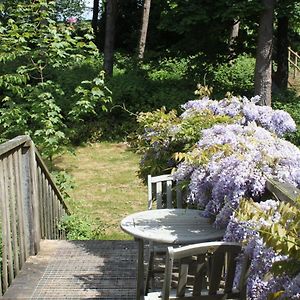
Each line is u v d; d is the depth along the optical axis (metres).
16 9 7.80
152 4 18.36
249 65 15.80
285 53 13.98
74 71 11.84
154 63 13.86
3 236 3.55
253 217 2.15
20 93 7.83
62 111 10.54
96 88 8.27
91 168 9.23
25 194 4.22
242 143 3.24
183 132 4.49
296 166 3.11
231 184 2.98
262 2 10.91
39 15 7.90
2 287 3.65
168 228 3.03
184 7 11.58
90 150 10.39
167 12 12.32
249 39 12.98
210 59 13.19
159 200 3.92
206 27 12.36
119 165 9.41
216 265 2.17
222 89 13.19
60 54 7.71
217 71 14.16
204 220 3.21
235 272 2.33
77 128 10.77
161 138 4.64
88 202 7.36
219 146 3.31
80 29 8.63
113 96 11.30
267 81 11.18
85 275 3.91
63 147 8.38
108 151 10.31
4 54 7.70
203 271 2.19
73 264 4.13
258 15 11.62
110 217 6.66
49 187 4.97
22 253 4.06
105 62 12.91
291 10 11.93
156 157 4.73
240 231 2.49
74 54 8.15
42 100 7.82
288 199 2.47
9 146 3.59
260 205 2.46
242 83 13.88
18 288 3.68
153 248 3.26
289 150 3.33
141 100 11.47
